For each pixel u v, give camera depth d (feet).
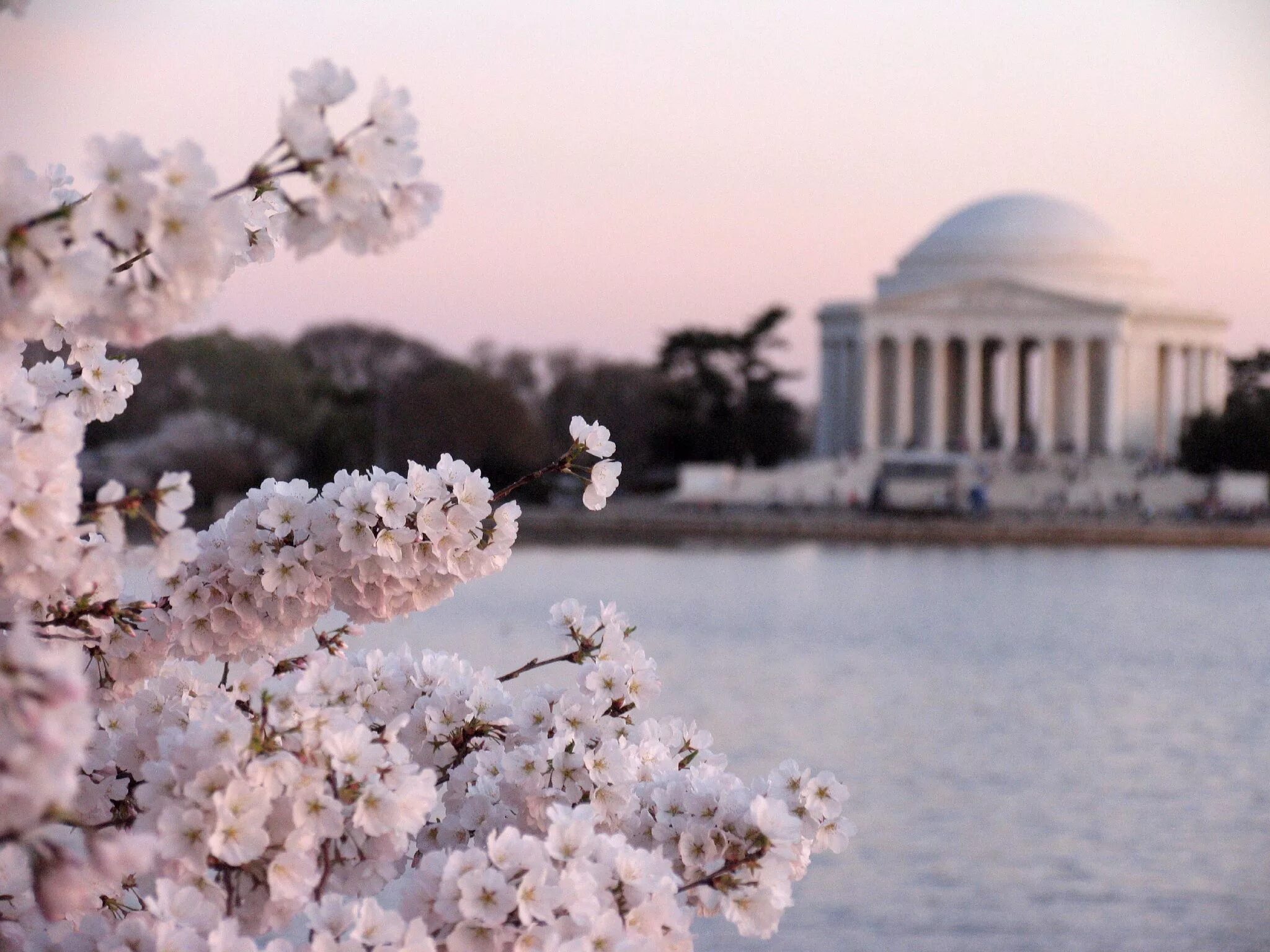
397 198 27.99
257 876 32.30
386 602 38.50
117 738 38.42
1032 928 117.08
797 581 431.02
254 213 35.12
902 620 341.41
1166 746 198.49
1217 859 138.10
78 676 22.99
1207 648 304.30
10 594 31.48
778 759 186.19
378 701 40.40
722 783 39.50
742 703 229.66
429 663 41.39
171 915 30.96
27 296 25.22
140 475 531.50
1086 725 214.90
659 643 301.63
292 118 27.25
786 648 295.28
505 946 32.27
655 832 38.68
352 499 37.81
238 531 38.22
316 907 31.12
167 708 38.78
